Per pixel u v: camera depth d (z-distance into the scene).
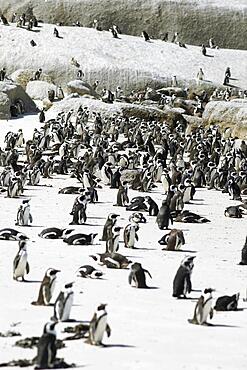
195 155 67.31
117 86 108.75
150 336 19.56
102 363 17.06
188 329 20.50
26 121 81.38
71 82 98.00
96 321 18.39
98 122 76.31
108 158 58.88
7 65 108.62
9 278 25.69
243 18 139.00
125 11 136.00
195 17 137.12
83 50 113.31
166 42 125.94
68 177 55.44
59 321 20.27
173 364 17.28
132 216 37.03
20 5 137.00
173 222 39.59
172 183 51.97
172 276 27.03
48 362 16.61
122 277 26.53
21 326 19.98
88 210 41.44
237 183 53.12
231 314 22.56
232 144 73.75
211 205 46.88
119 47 117.94
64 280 25.50
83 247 31.58
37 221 37.53
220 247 33.66
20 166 57.25
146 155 60.97
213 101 89.00
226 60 123.88
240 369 17.25
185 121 87.56
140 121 80.88
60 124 74.94
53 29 119.38
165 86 110.38
